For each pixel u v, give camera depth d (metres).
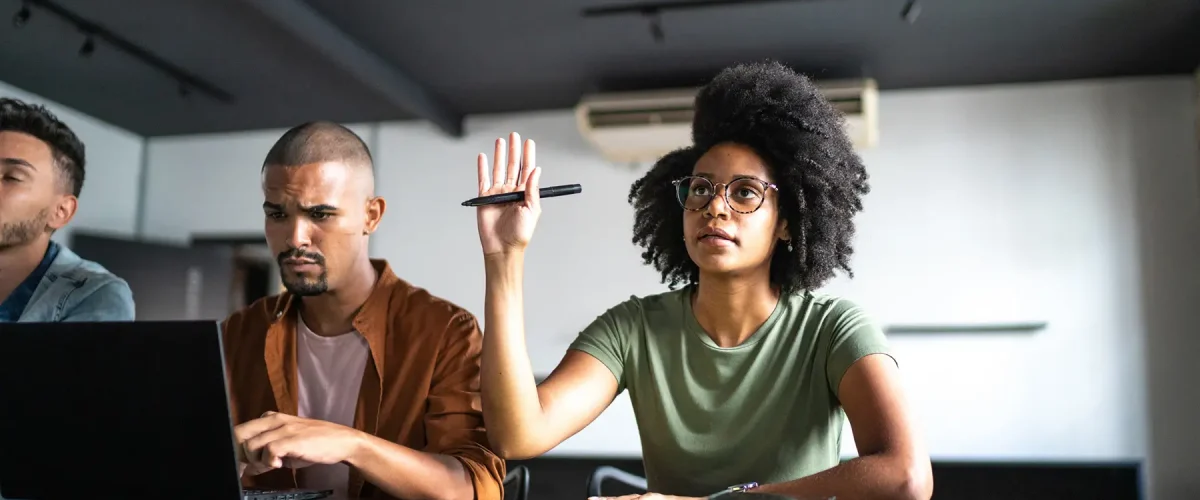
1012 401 3.90
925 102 4.16
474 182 4.58
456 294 4.50
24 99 4.25
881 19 3.36
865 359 1.22
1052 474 3.82
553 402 1.25
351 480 1.39
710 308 1.36
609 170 4.42
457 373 1.47
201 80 4.07
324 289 1.46
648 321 1.42
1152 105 3.96
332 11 3.35
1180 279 3.85
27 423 1.07
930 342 4.00
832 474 1.07
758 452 1.31
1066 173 3.99
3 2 3.24
